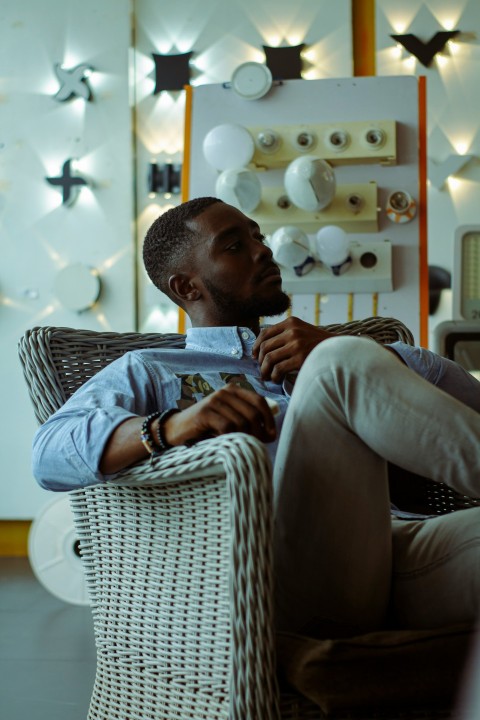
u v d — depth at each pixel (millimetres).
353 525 1189
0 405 4344
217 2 4312
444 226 4195
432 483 1674
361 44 4297
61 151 4363
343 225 3295
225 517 1104
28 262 4367
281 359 1491
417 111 3328
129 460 1214
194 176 3371
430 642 1083
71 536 3256
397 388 1131
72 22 4348
